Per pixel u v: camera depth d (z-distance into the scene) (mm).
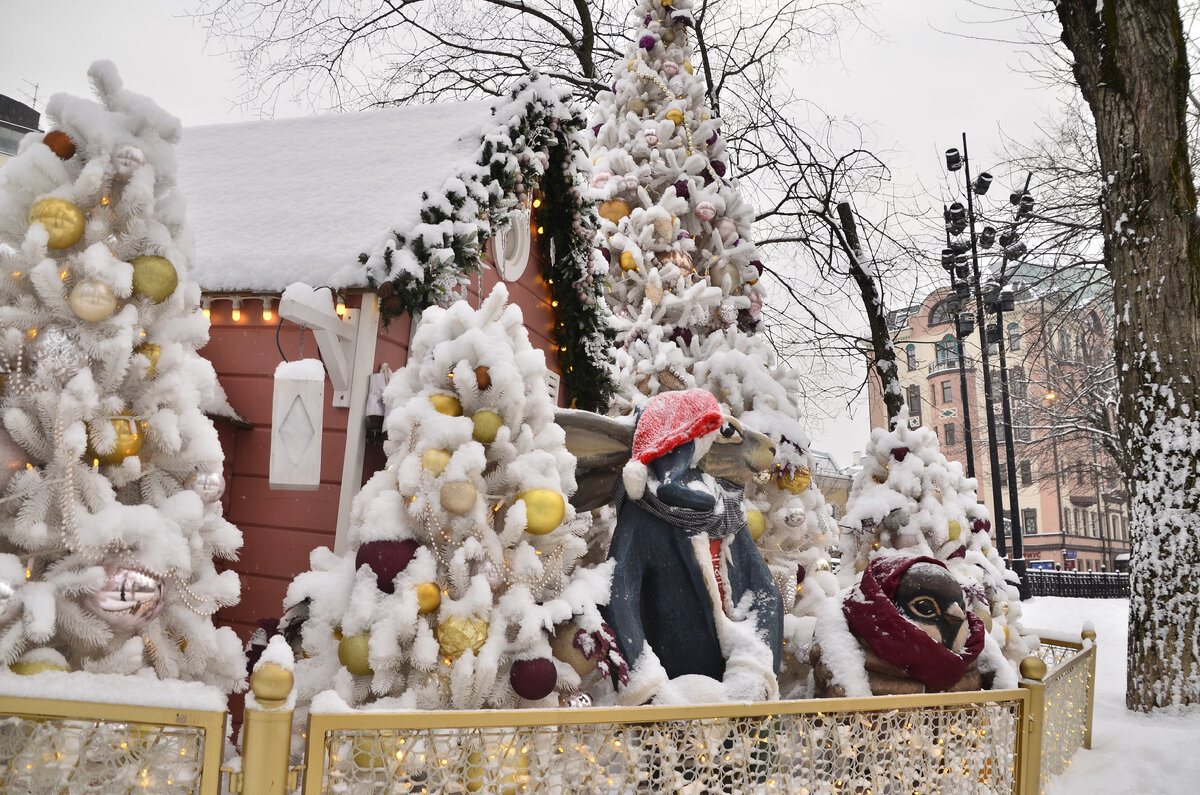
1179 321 7188
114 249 2973
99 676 2324
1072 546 46844
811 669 4695
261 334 4438
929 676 4055
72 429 2734
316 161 5051
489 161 4629
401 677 3113
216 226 4645
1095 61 7688
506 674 3260
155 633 2955
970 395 44156
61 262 2906
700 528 4066
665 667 4070
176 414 3098
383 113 5367
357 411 4102
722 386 5969
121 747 2262
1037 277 16047
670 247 6719
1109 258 7746
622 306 6895
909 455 6375
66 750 2281
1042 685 4066
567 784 2664
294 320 3822
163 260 3002
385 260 4051
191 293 3189
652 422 4160
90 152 2926
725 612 4109
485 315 3535
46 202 2773
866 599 4285
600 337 6207
